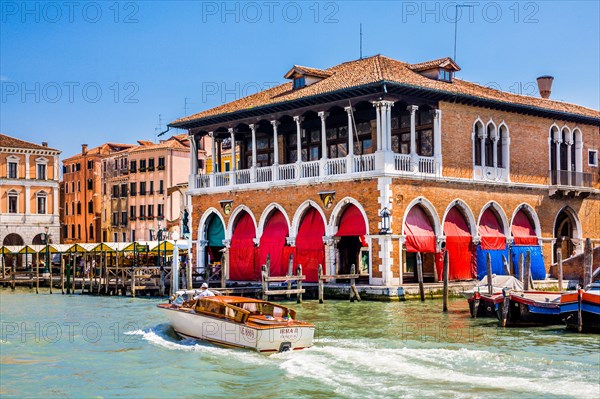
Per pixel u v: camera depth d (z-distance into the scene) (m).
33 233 75.44
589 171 44.97
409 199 35.44
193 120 43.84
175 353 21.56
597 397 15.43
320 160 37.47
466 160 38.06
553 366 18.33
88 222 86.69
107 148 87.00
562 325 25.64
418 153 37.81
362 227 35.69
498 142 40.12
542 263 41.16
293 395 16.31
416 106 36.16
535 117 41.84
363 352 20.20
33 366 20.22
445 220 37.12
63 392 17.48
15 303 39.62
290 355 20.16
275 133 40.16
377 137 35.41
